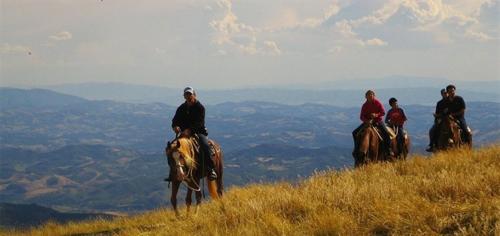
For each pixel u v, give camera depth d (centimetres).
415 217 835
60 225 1975
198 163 1484
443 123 1972
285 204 1096
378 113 1927
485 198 859
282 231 894
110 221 1852
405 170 1495
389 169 1502
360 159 1817
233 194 1581
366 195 1046
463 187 995
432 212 840
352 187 1132
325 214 941
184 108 1522
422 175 1299
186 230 1173
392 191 1067
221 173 1598
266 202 1139
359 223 885
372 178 1368
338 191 1102
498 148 1638
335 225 871
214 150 1545
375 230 845
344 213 947
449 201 920
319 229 879
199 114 1505
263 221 995
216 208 1316
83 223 1919
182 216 1445
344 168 1630
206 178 1523
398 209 887
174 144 1435
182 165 1414
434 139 2019
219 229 1036
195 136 1512
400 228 812
